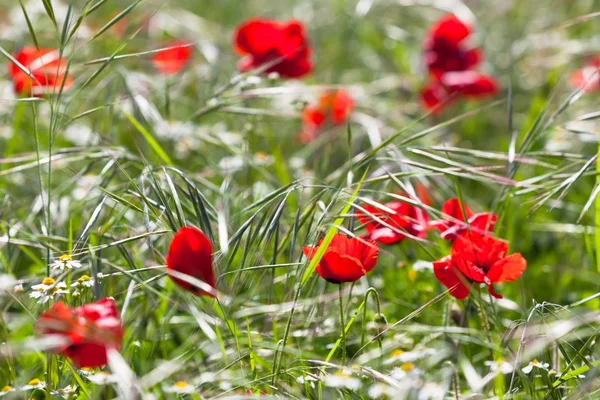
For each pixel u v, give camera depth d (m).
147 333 2.54
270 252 2.62
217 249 2.54
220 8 4.64
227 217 2.58
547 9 4.24
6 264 2.56
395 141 2.95
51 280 2.39
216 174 2.78
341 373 2.36
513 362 2.40
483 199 2.96
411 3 4.00
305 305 2.51
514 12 4.30
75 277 2.55
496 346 2.37
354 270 2.38
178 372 2.45
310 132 3.04
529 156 2.74
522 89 3.73
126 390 2.30
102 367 2.41
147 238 2.51
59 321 2.27
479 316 2.58
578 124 2.91
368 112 3.22
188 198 2.49
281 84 3.08
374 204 2.43
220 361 2.47
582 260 2.79
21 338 2.50
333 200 2.46
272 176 2.84
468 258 2.43
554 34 3.83
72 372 2.38
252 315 2.56
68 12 2.49
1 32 3.43
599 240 2.56
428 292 2.60
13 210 2.73
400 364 2.45
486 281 2.40
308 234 2.47
